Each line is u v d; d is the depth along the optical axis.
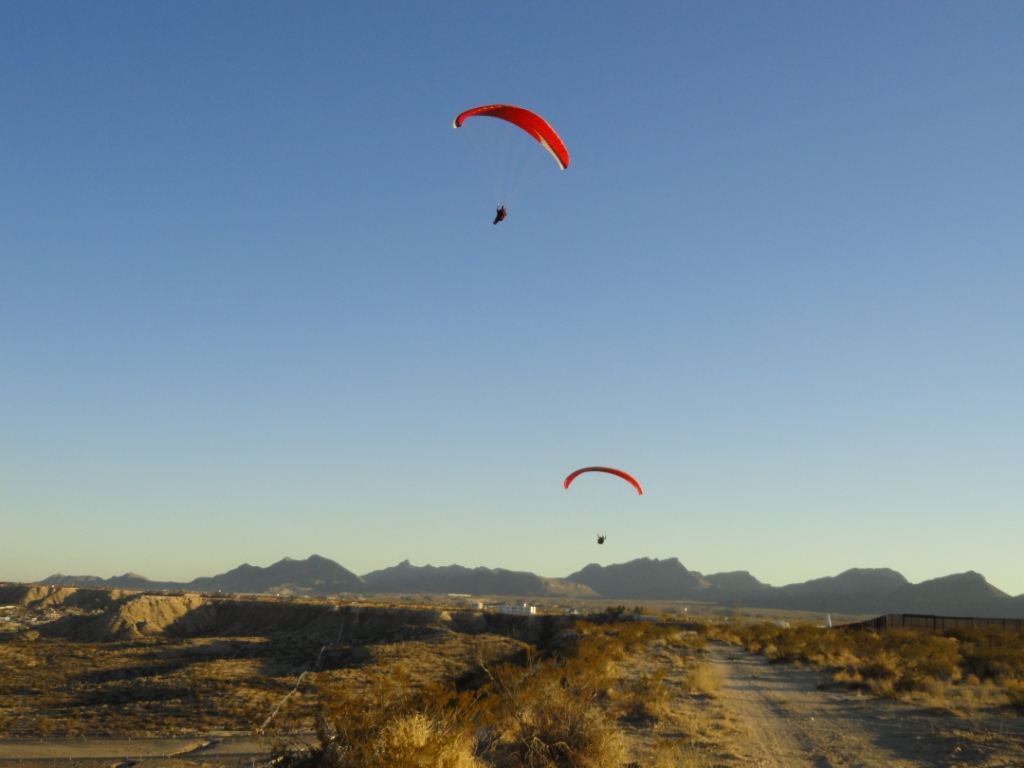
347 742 14.07
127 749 20.92
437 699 15.50
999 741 21.97
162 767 18.19
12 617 148.88
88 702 36.94
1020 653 41.78
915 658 41.56
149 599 130.88
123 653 71.50
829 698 33.09
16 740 23.27
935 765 19.25
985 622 82.25
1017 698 28.48
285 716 26.83
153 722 26.84
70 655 68.75
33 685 46.91
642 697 27.36
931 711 28.14
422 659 48.53
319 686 15.41
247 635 125.12
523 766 16.50
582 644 47.47
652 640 70.75
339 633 104.88
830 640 59.72
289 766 15.51
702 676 34.94
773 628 82.25
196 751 20.12
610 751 17.97
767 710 29.14
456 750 14.19
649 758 19.11
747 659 57.09
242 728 24.88
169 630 124.19
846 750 21.23
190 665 53.94
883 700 31.56
